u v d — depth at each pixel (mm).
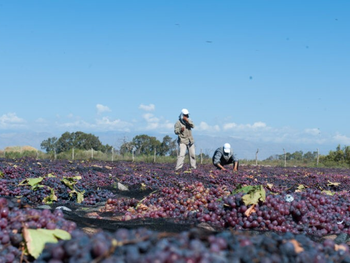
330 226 5551
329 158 40438
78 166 18031
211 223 5664
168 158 35875
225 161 17375
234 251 2453
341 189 12984
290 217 5551
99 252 2350
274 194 6367
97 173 13219
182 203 6938
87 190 9414
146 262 2184
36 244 3428
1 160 20812
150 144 43906
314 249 2816
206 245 2479
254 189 5562
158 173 15266
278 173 20750
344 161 39281
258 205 5574
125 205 7664
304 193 6066
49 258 2607
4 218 3629
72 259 2420
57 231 3621
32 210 3875
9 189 8492
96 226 5324
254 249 2475
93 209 7840
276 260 2482
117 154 38000
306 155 42625
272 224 5445
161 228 5316
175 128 18125
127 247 2332
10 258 3381
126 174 14469
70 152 37906
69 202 8844
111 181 11430
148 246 2346
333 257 2916
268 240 2686
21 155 35938
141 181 11328
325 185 13367
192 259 2205
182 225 5504
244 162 37938
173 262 2164
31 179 8820
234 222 5520
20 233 3568
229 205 5676
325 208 5824
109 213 7367
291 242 2770
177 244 2348
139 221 5996
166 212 6754
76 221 5543
